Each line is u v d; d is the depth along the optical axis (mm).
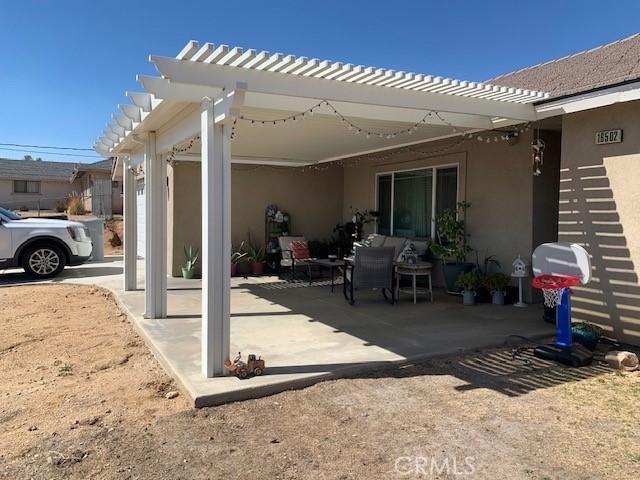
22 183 32406
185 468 2770
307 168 11562
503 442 3029
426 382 4090
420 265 7559
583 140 5551
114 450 2980
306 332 5629
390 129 6926
